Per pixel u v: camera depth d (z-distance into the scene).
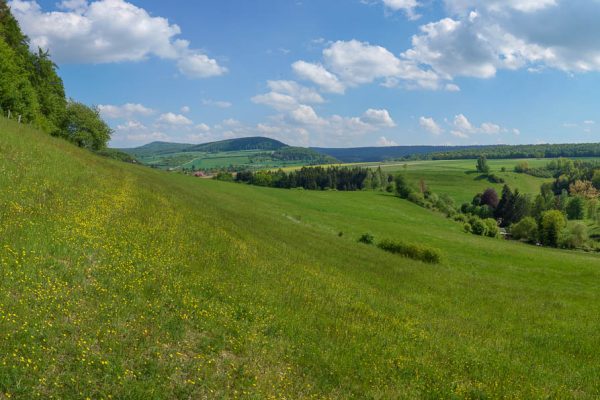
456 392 10.86
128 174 42.94
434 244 58.09
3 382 7.05
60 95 72.19
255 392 8.94
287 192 100.00
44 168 22.47
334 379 10.51
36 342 8.42
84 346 8.71
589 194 155.50
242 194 77.00
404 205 107.69
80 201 19.11
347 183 162.00
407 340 14.55
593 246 94.38
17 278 10.56
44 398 7.14
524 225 103.50
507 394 11.09
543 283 39.38
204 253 18.44
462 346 14.84
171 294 12.86
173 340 10.26
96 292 11.40
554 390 11.91
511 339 17.20
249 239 25.86
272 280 17.92
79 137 74.44
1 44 50.62
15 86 51.47
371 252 38.94
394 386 10.73
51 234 13.81
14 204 15.21
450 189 180.25
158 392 8.01
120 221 18.45
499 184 189.25
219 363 9.91
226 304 13.48
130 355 8.98
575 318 23.19
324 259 28.52
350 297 18.89
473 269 42.91
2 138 25.03
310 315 14.84
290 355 11.21
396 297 21.69
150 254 15.64
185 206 30.91
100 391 7.60
